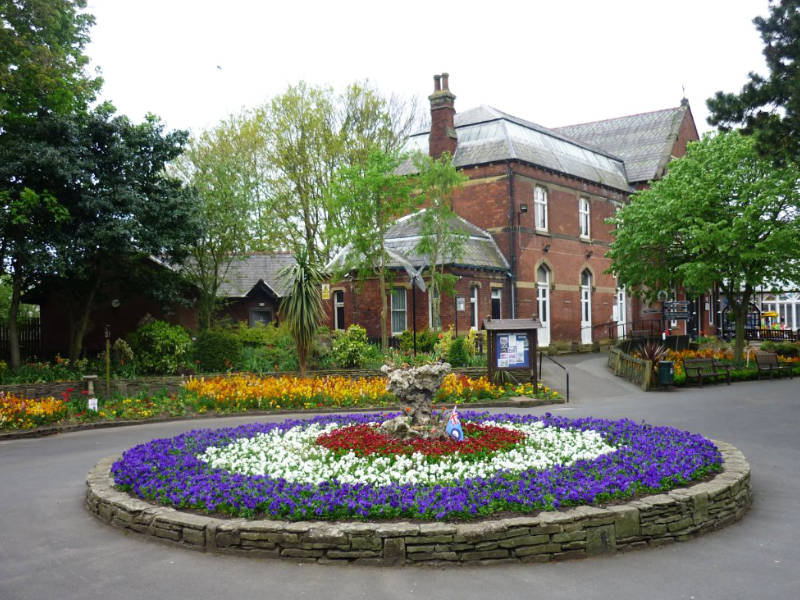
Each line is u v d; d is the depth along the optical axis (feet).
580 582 19.36
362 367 70.64
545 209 108.58
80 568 20.94
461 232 85.97
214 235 89.97
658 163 131.44
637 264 87.10
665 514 22.72
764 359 85.15
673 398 62.39
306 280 63.41
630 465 26.89
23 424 48.57
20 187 62.13
